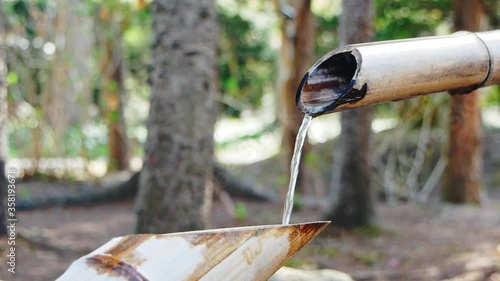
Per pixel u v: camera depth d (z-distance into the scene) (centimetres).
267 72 1541
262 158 1378
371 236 745
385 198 1130
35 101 1111
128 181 989
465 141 1022
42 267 547
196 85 490
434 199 1114
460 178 1029
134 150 1455
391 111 1345
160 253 156
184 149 490
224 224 830
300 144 182
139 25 1227
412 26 1136
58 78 1109
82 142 1152
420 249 704
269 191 1122
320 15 1290
